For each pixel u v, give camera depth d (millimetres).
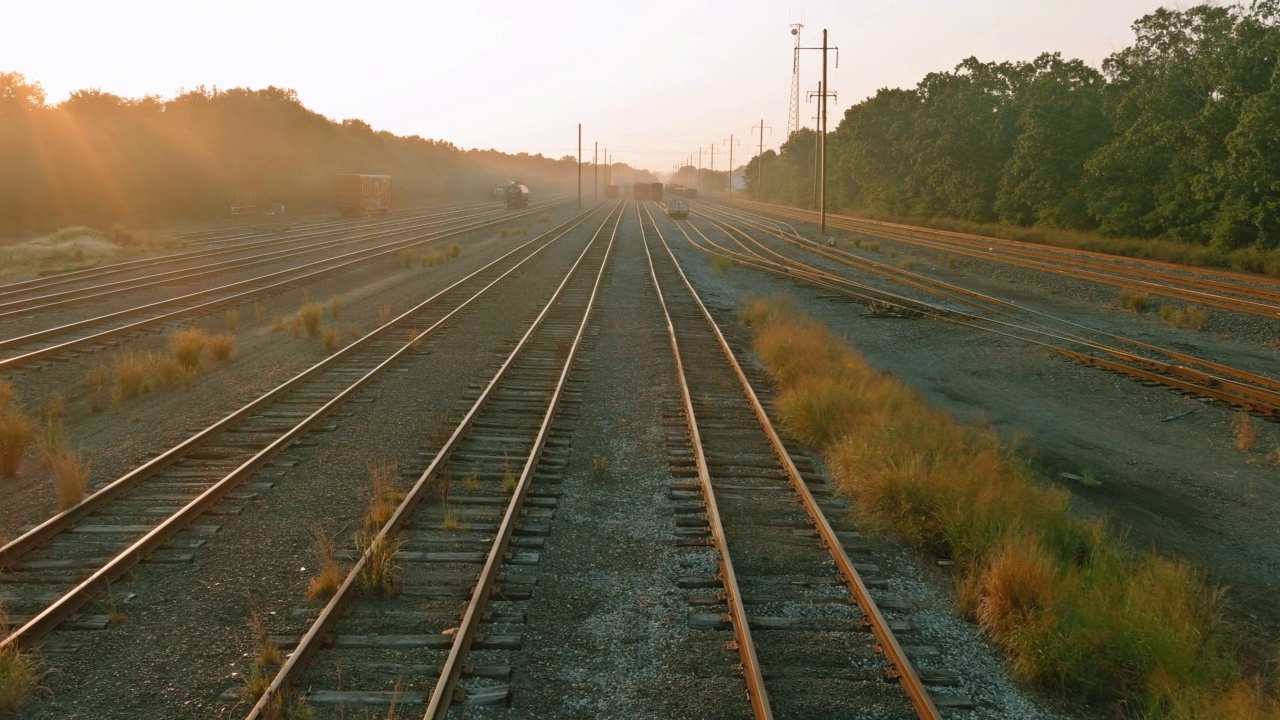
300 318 18297
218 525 7797
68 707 5109
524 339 16625
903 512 8062
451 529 7766
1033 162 49000
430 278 27688
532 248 39781
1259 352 18219
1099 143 47406
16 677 5129
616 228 57188
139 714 5043
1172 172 39531
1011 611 6199
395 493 8461
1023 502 8297
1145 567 7352
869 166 75312
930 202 64875
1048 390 15039
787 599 6586
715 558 7285
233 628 6023
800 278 29719
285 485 8898
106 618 6078
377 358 15281
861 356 16812
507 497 8609
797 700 5273
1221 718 5141
